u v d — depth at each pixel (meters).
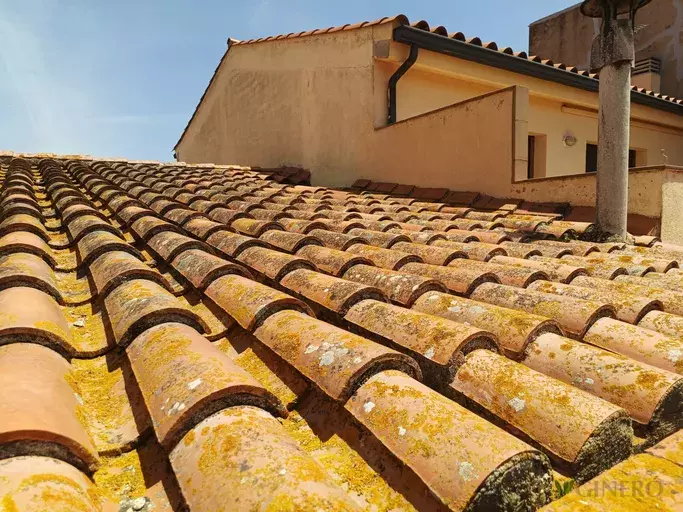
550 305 2.58
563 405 1.56
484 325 2.27
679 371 2.03
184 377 1.50
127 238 4.02
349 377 1.60
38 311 1.98
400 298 2.67
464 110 6.89
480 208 6.38
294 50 10.08
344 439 1.51
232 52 12.34
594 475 1.45
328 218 5.15
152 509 1.23
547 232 5.11
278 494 1.08
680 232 5.60
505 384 1.71
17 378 1.43
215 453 1.23
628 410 1.73
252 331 2.12
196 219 4.48
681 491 1.16
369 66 8.35
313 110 9.65
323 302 2.48
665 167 5.36
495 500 1.20
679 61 13.47
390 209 6.20
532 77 9.13
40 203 5.11
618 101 4.96
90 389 1.72
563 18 15.44
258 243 3.55
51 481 1.09
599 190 5.13
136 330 1.96
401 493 1.29
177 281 2.99
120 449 1.42
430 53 8.16
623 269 3.79
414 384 1.58
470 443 1.29
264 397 1.47
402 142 7.91
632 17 4.94
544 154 10.14
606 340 2.32
